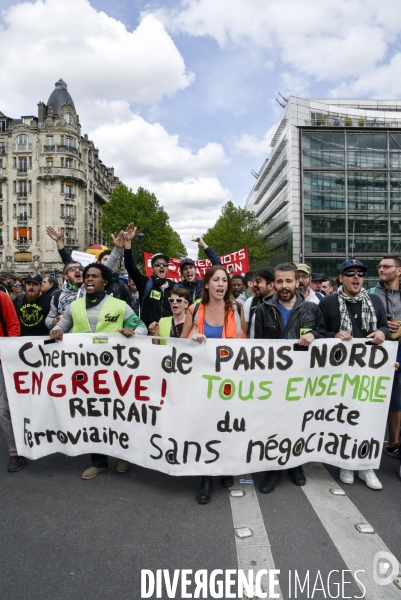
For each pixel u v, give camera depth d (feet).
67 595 7.41
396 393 13.51
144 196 180.24
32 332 15.67
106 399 12.03
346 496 11.05
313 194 169.78
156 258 18.44
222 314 11.97
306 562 8.27
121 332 11.69
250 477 12.16
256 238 173.17
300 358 11.51
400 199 171.42
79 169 195.11
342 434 11.91
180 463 11.14
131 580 7.77
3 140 190.70
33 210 187.42
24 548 8.79
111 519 9.87
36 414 12.48
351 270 11.85
